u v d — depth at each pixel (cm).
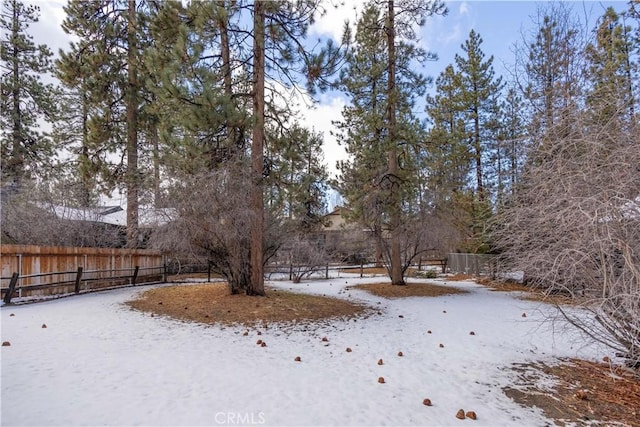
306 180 1040
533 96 784
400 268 1394
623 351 467
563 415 364
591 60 923
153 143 1398
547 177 461
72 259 1072
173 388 392
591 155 404
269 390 402
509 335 694
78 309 814
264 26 868
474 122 1827
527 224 505
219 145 881
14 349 500
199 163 827
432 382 450
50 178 1589
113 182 1484
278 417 337
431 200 1384
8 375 402
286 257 1636
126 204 1530
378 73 1302
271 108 995
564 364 527
